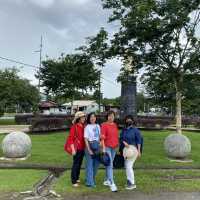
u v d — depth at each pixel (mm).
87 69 22109
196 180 11969
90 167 10633
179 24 17734
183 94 19469
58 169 13570
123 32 18547
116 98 86562
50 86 52125
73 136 10703
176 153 16078
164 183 11367
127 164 10633
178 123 18750
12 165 14164
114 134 10703
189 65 18688
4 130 31422
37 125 27969
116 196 9750
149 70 19719
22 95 46562
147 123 34875
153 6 17531
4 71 46344
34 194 9789
